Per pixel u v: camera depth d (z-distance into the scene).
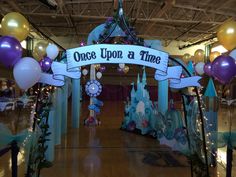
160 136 7.16
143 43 3.51
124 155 5.93
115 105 20.70
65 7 10.87
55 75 3.51
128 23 3.64
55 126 6.77
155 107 8.14
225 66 3.25
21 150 3.45
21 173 4.10
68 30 15.62
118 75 25.64
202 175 3.92
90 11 12.20
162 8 10.22
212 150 4.44
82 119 12.23
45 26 14.08
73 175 4.62
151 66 3.08
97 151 6.28
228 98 9.74
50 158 5.31
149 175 4.65
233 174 4.55
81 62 3.06
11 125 7.18
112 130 9.33
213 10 11.00
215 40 15.22
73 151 6.26
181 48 17.67
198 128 4.37
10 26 2.99
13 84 13.85
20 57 2.94
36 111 3.72
